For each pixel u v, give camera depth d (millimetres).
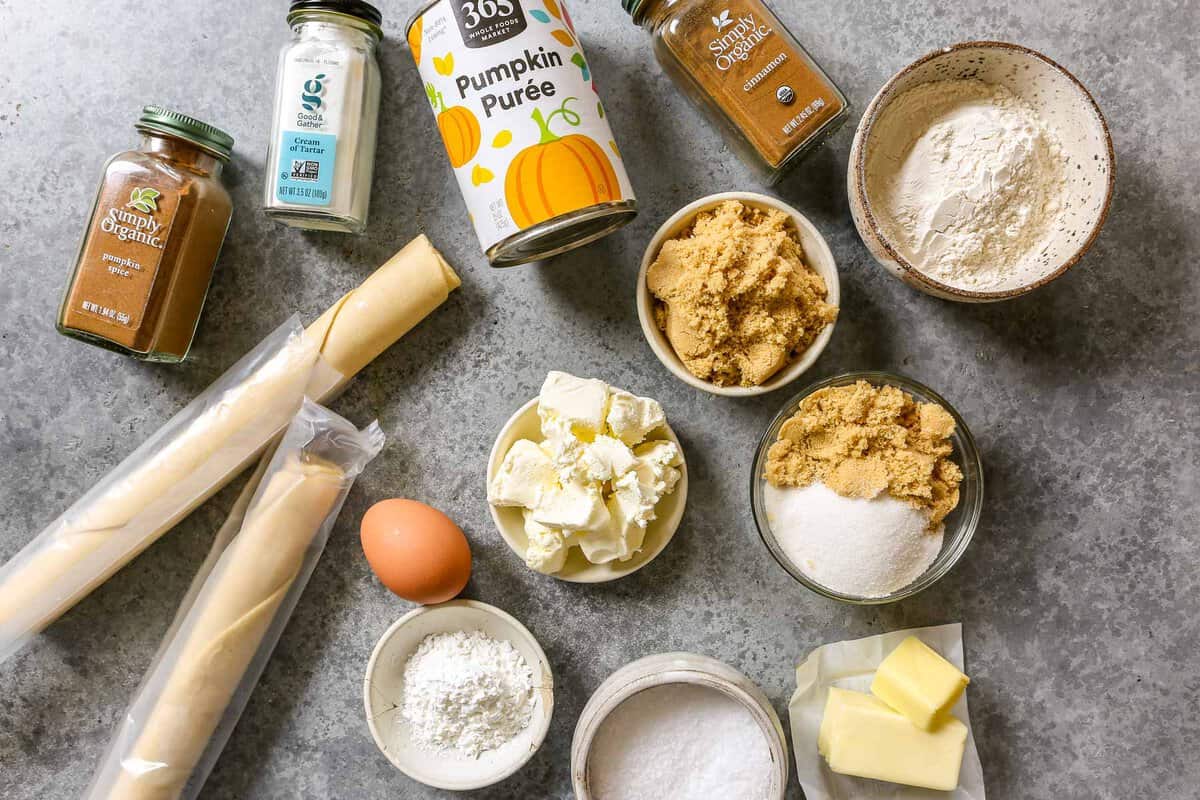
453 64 921
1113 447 1104
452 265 1110
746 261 966
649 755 1054
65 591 1056
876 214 999
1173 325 1101
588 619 1117
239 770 1110
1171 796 1100
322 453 1067
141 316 993
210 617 1044
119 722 1114
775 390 1109
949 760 1036
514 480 1002
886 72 1090
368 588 1114
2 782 1110
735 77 950
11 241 1105
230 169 1104
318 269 1108
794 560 1025
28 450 1116
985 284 992
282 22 1097
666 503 1052
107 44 1102
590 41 1098
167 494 1057
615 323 1114
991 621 1109
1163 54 1086
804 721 1104
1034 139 960
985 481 1111
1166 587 1104
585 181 928
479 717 1033
